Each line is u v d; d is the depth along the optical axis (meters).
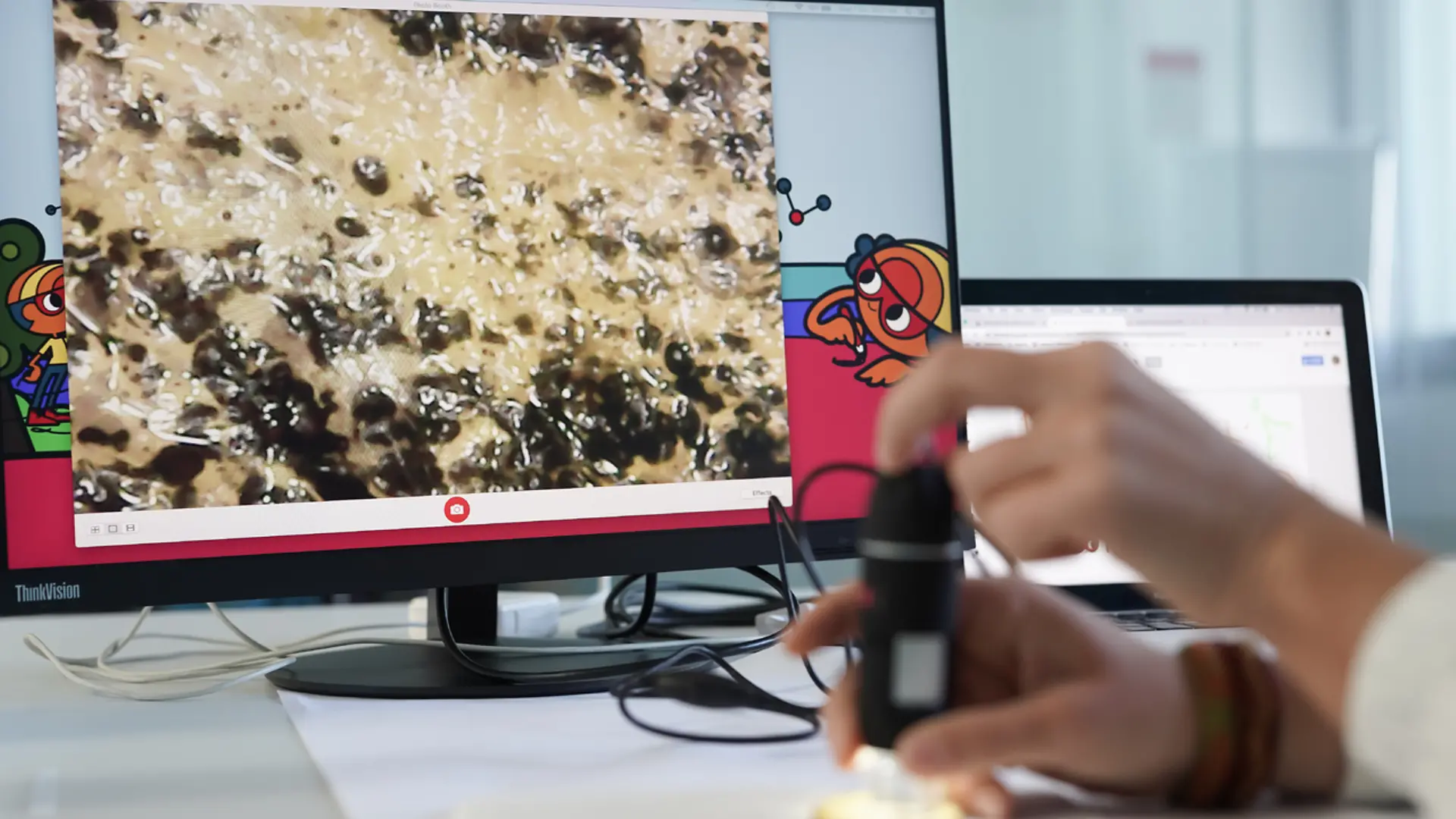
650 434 0.75
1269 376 1.03
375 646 0.86
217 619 1.14
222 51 0.70
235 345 0.69
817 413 0.79
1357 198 2.00
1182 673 0.42
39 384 0.67
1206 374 1.02
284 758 0.54
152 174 0.69
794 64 0.81
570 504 0.73
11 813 0.45
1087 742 0.38
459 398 0.72
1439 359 1.96
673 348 0.76
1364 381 1.05
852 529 0.79
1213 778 0.40
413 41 0.73
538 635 0.94
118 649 0.87
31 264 0.67
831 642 0.48
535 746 0.55
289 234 0.70
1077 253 1.95
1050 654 0.41
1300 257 1.99
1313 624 0.35
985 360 0.38
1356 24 2.00
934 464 0.41
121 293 0.68
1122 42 1.95
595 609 1.16
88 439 0.67
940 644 0.40
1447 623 0.33
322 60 0.72
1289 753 0.40
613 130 0.76
